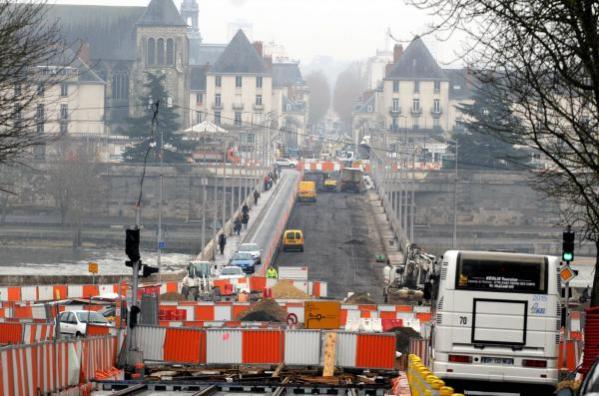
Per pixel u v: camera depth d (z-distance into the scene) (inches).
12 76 4247.0
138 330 4018.2
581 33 2861.7
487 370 2970.0
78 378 3225.9
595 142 3009.4
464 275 2987.2
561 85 3026.6
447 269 2992.1
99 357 3629.4
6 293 7332.7
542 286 2974.9
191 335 4028.1
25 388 2738.7
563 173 3526.1
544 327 2970.0
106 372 3663.9
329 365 3932.1
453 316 2984.7
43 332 4554.6
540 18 2864.2
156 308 4845.0
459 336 2982.3
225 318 6712.6
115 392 3186.5
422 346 4247.0
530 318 2970.0
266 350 4050.2
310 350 4065.0
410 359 2492.6
